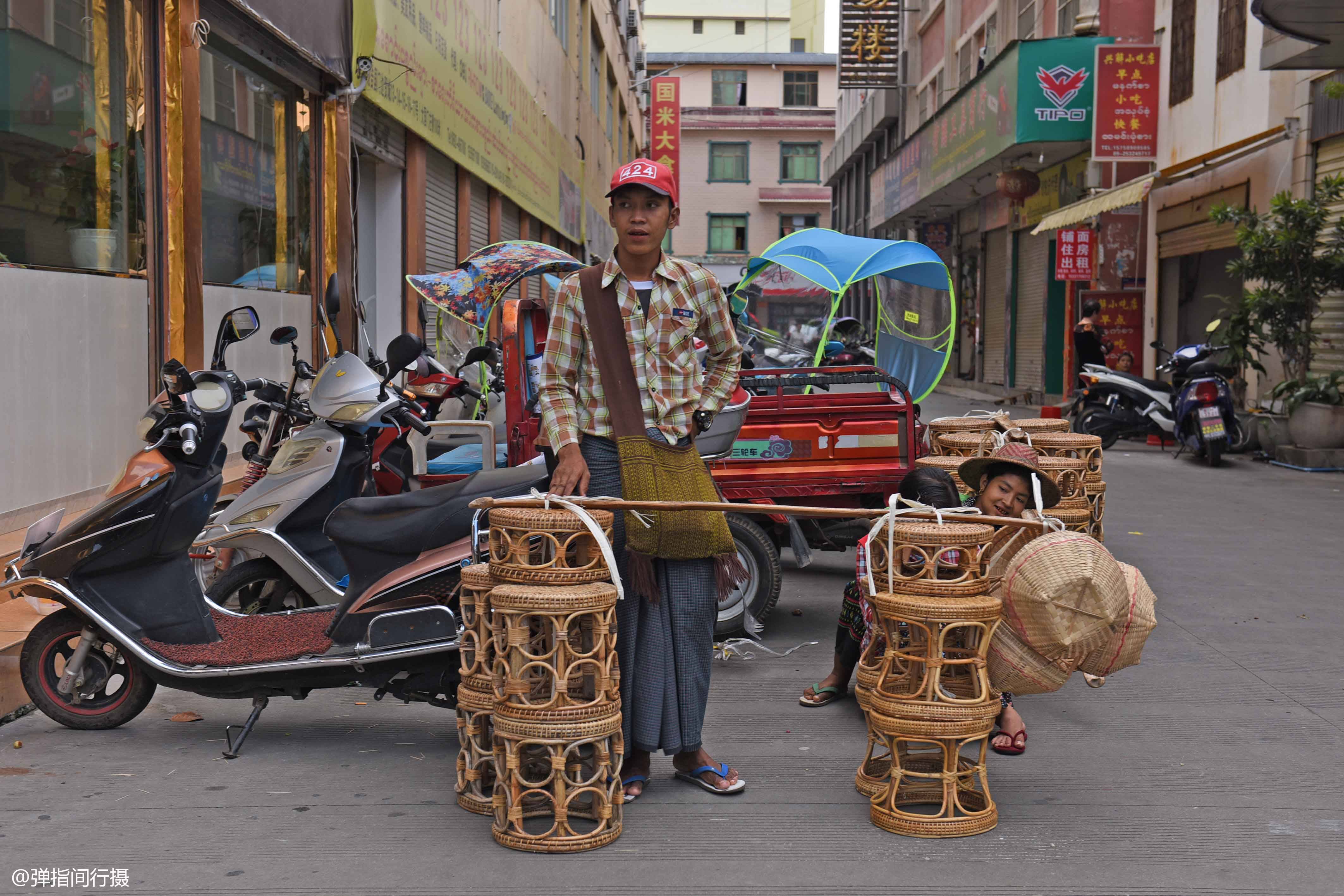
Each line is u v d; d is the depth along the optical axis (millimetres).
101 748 4121
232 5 8586
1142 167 19297
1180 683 4992
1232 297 15914
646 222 3486
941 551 3408
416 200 13242
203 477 4309
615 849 3246
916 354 8672
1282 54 12953
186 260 8023
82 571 4199
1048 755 4082
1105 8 18766
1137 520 9453
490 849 3252
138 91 7613
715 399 3691
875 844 3295
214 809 3527
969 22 27953
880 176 33125
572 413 3574
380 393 5039
